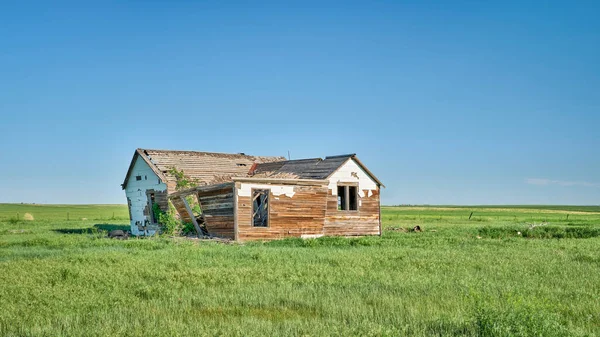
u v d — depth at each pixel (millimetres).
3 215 92750
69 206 165375
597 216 95312
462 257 22125
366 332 9969
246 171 49094
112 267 19016
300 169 43750
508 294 12656
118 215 97188
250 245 29922
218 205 35594
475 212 123000
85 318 11633
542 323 10164
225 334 9992
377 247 28000
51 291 14406
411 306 12258
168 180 42500
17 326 11125
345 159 40625
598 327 10812
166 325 10711
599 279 16547
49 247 29359
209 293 14125
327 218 39531
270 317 11766
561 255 23328
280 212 35625
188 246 28078
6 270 18375
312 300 13047
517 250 25984
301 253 23891
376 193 42000
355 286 15047
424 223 63031
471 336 10016
